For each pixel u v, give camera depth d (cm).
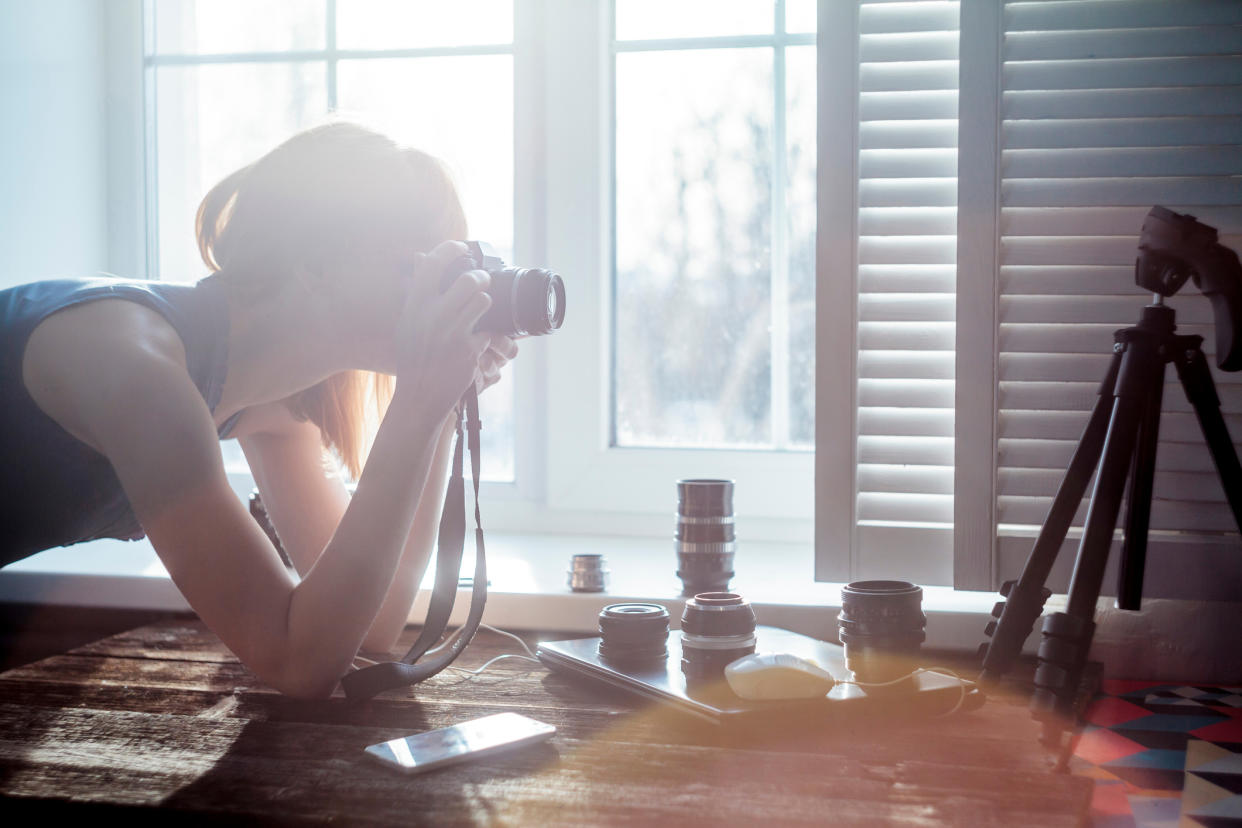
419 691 105
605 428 170
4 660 146
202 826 74
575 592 131
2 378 91
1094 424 97
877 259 129
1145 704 113
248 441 125
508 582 136
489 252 107
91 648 121
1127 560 104
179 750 87
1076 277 122
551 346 168
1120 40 121
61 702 101
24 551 102
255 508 136
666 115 168
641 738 90
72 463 94
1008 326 125
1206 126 119
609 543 164
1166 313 97
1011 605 97
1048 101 122
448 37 172
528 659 118
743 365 167
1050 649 88
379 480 92
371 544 90
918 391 129
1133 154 120
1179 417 120
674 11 167
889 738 91
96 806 76
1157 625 123
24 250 162
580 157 166
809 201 164
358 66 175
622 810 74
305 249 100
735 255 167
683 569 128
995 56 123
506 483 174
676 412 170
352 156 101
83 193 174
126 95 177
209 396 98
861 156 129
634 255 170
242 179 104
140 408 85
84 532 102
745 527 166
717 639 99
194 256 180
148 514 85
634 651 104
